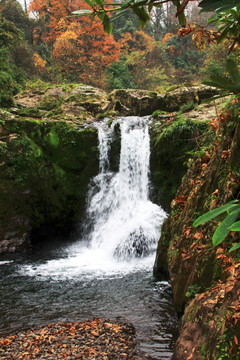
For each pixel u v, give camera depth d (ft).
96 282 22.81
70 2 99.66
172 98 47.50
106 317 17.02
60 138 36.06
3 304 19.62
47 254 31.30
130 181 35.81
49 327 15.94
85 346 13.55
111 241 31.73
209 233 12.12
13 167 33.14
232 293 8.78
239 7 4.82
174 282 14.94
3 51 52.90
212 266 11.46
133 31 119.03
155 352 13.12
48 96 48.49
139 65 101.19
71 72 87.76
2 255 31.09
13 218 32.68
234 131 11.89
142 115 48.85
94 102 47.88
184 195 17.17
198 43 6.73
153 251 29.53
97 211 35.55
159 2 3.55
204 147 16.46
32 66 76.38
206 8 2.89
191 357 9.34
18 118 35.06
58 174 35.50
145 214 32.37
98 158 37.09
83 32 90.89
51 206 34.99
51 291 21.47
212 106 37.70
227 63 4.22
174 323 16.01
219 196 11.60
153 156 34.37
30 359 12.56
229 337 8.13
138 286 21.44
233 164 10.78
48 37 98.63
